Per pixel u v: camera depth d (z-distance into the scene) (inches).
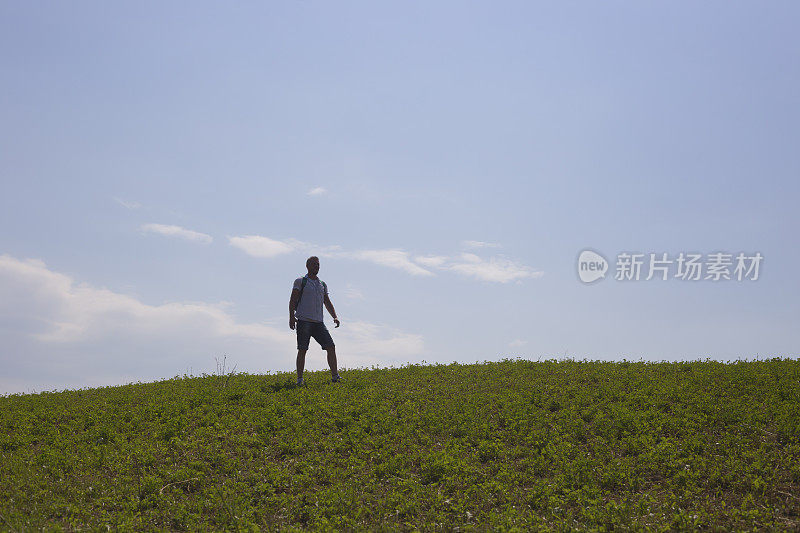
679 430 430.3
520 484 378.3
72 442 463.5
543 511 342.0
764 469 363.3
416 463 413.1
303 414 498.9
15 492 368.2
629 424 444.5
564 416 471.2
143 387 663.1
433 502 353.7
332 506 351.3
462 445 431.5
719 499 341.7
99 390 677.3
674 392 506.6
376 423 474.0
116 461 418.9
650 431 430.6
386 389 574.2
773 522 309.0
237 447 438.3
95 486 381.1
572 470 381.1
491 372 641.6
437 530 324.5
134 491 375.6
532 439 434.6
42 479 393.4
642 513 330.6
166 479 390.3
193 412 517.0
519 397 521.0
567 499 350.6
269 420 482.6
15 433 490.6
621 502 344.8
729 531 305.7
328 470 398.3
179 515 343.9
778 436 410.9
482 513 339.0
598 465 390.6
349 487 373.1
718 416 446.3
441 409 501.0
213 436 458.9
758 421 433.1
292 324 599.2
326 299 635.5
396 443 440.8
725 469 370.0
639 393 515.2
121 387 687.7
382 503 355.3
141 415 519.2
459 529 321.7
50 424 512.7
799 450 383.6
